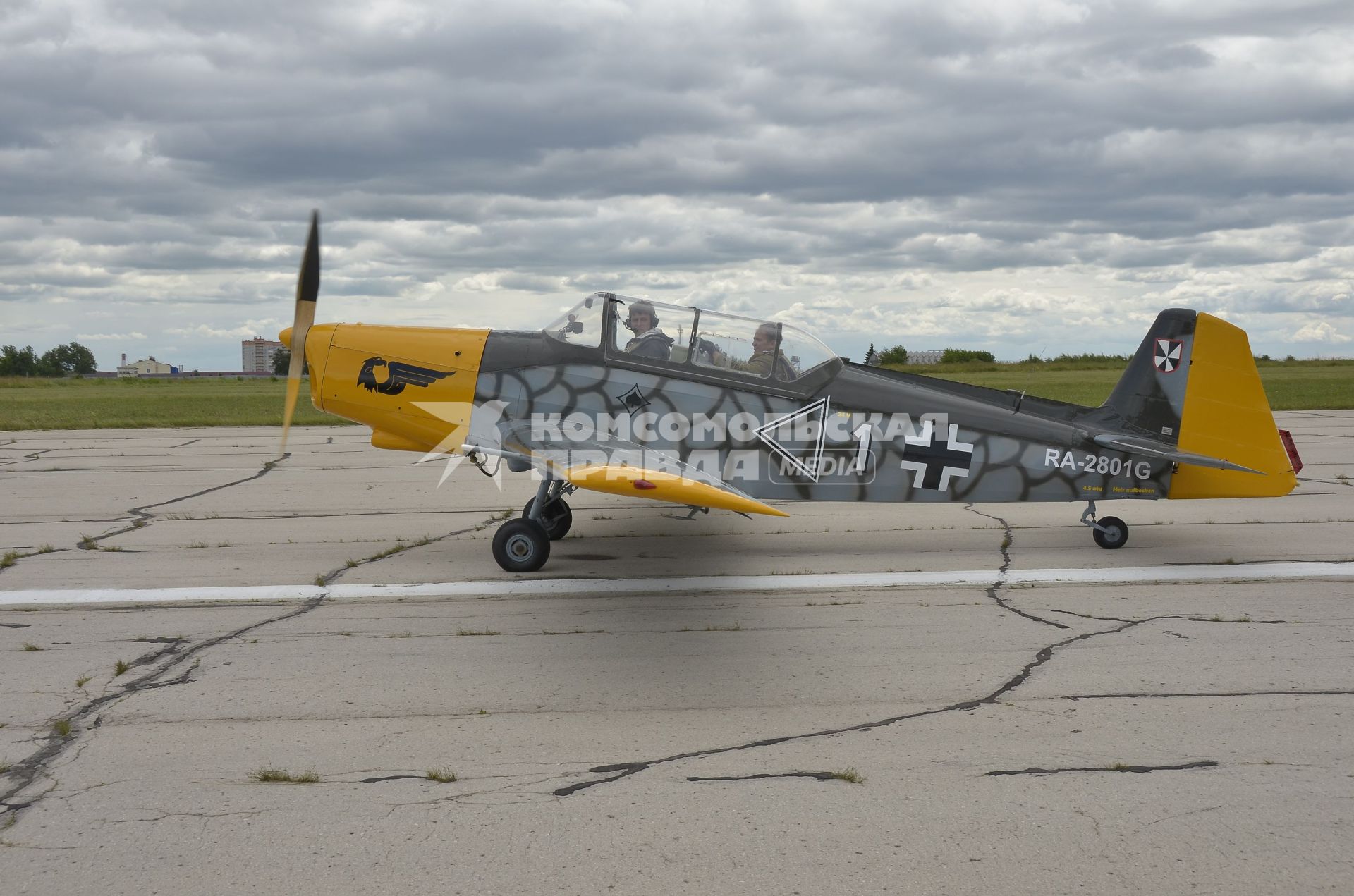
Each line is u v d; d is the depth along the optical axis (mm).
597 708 4266
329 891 2828
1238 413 7613
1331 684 4508
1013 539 8070
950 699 4352
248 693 4453
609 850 3041
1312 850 3027
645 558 7387
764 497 7453
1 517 9359
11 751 3797
